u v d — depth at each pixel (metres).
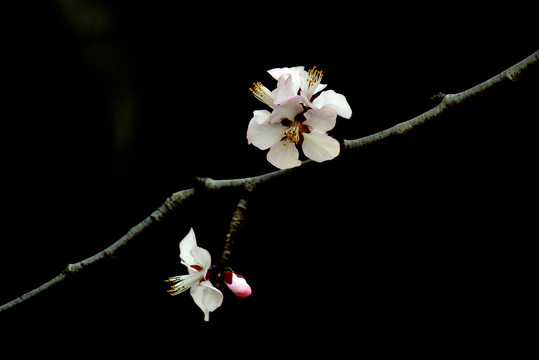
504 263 1.26
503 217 1.24
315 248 1.32
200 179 0.78
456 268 1.29
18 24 1.37
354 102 1.30
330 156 0.76
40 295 0.81
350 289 1.35
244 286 0.76
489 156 1.13
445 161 1.16
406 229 1.30
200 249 0.76
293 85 0.76
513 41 1.21
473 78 1.24
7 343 1.23
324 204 1.26
